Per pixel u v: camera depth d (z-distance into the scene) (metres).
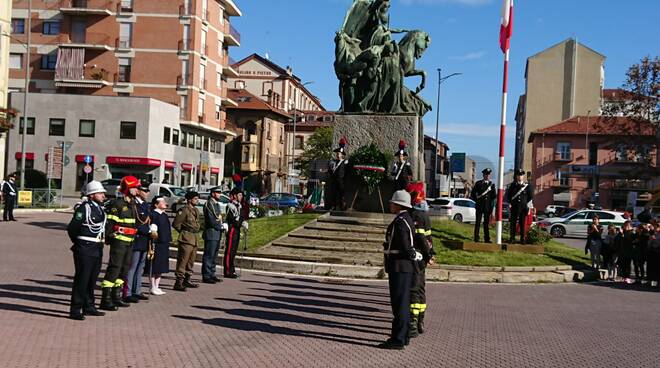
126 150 55.09
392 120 22.00
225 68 69.50
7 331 8.46
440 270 16.39
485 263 17.34
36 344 7.88
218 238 14.20
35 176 48.12
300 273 16.44
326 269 16.30
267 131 83.88
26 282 12.54
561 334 10.02
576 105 83.38
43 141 55.34
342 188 21.56
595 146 73.88
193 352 7.88
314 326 9.84
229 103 72.00
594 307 13.09
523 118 97.44
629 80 50.72
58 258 16.73
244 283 14.29
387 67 22.48
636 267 18.41
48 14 61.91
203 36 63.50
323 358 7.86
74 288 9.45
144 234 11.29
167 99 61.41
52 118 55.44
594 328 10.67
